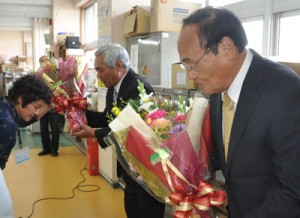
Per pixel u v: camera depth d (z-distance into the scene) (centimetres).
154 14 315
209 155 122
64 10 705
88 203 318
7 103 155
